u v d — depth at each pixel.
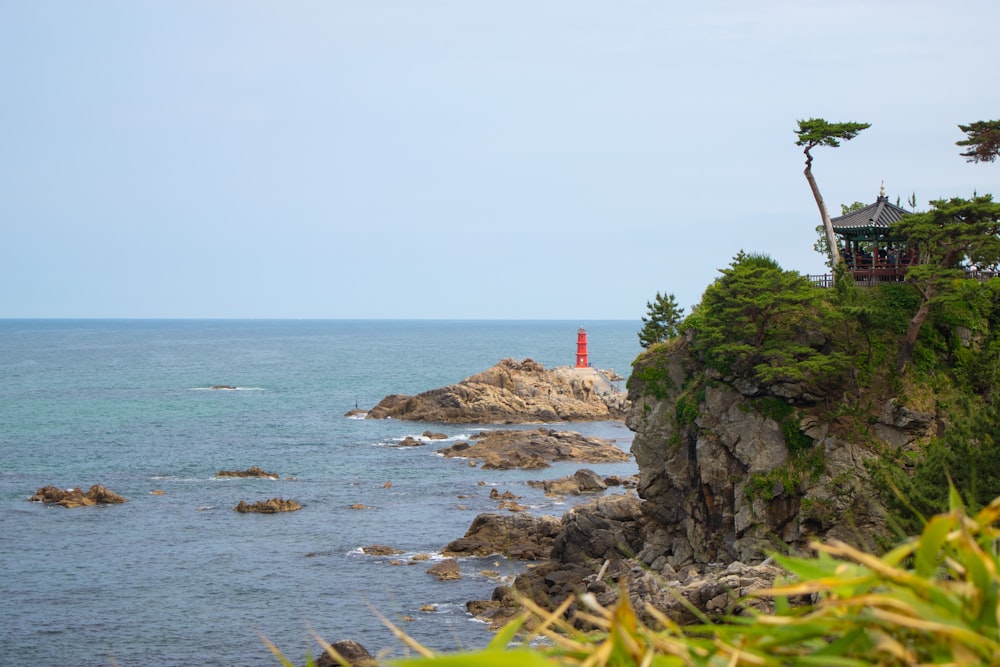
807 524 51.53
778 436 54.12
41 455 117.44
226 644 51.28
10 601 58.75
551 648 4.15
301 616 55.88
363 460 115.94
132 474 104.75
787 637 4.04
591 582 53.25
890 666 3.82
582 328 187.12
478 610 55.44
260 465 111.12
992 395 38.41
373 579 63.47
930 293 54.44
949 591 3.94
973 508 4.40
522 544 70.12
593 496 92.62
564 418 158.12
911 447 52.69
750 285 54.75
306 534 76.44
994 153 57.59
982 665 3.61
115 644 51.38
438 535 76.25
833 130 63.41
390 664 3.59
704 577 47.66
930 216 55.56
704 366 59.66
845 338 56.00
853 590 4.16
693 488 57.56
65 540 74.38
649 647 4.02
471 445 123.44
